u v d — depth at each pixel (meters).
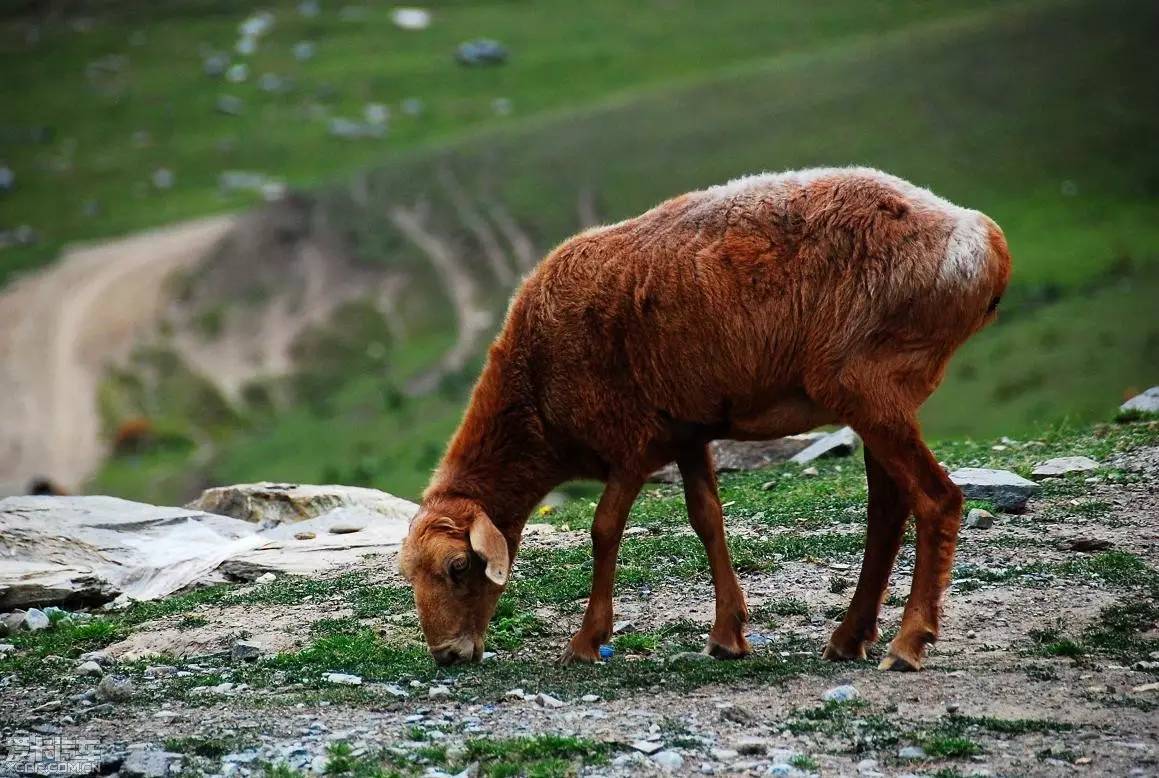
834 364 11.23
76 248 149.12
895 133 132.75
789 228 11.52
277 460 93.00
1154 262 93.19
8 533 18.33
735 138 141.75
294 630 14.42
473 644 12.32
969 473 17.25
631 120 152.25
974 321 11.22
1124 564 14.10
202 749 10.20
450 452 12.78
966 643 12.16
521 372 12.41
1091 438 20.50
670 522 18.03
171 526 19.45
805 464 21.19
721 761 9.21
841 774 8.82
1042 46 143.62
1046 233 105.25
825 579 14.82
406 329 117.81
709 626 13.46
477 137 157.38
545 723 10.36
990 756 8.99
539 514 20.14
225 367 115.44
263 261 135.25
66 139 199.50
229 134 196.12
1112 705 9.98
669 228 11.95
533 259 126.06
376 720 10.81
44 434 105.31
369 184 146.62
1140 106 126.69
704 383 11.65
